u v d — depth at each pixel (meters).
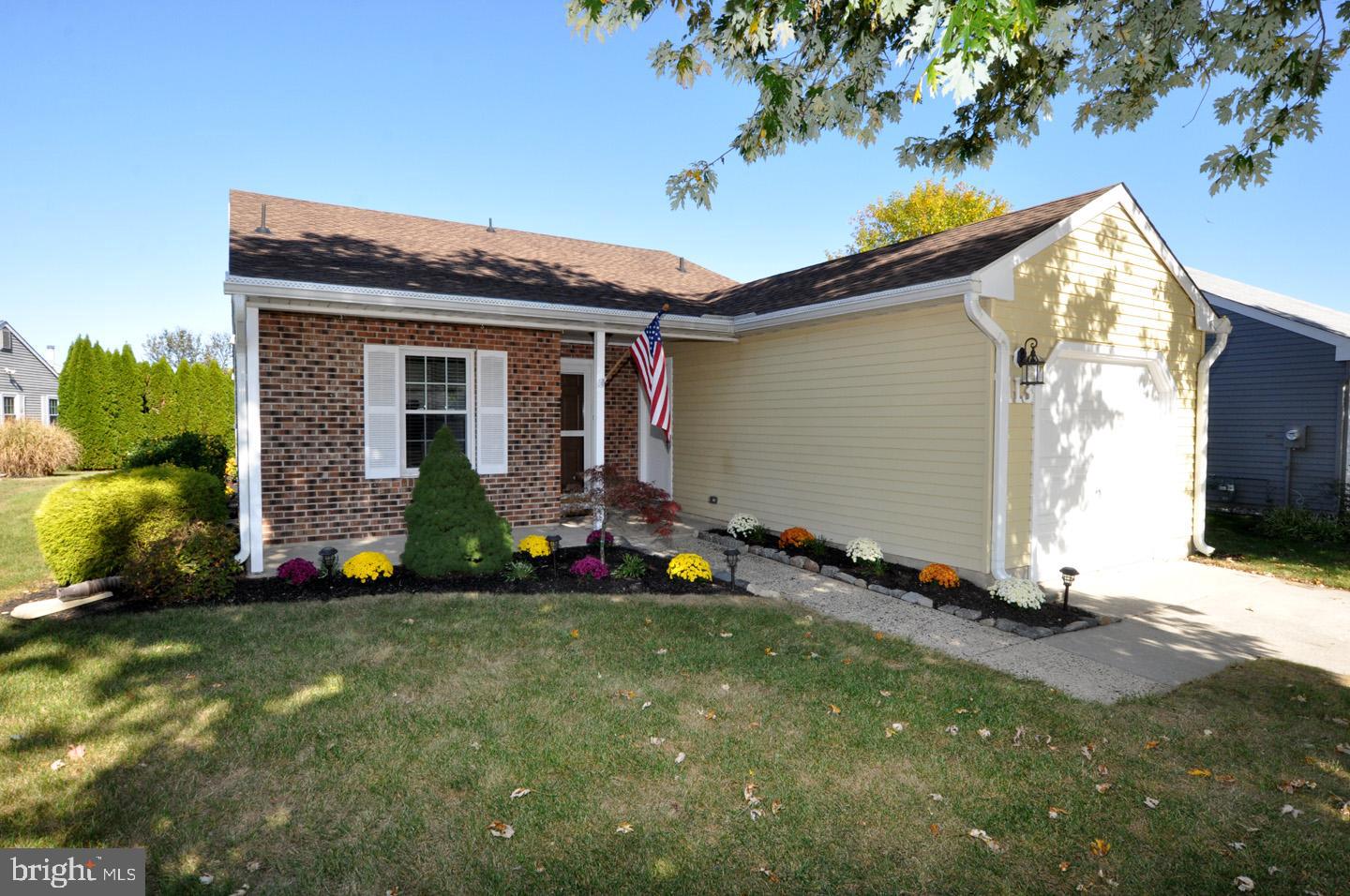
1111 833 3.11
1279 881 2.81
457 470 7.31
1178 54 5.82
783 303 9.58
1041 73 5.90
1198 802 3.37
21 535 9.59
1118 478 8.70
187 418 23.88
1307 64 5.40
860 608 6.61
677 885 2.71
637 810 3.19
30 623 5.60
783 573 7.98
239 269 7.49
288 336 8.38
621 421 12.08
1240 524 12.55
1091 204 7.97
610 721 4.03
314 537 8.64
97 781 3.31
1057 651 5.59
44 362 29.59
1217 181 6.11
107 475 6.87
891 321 8.22
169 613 5.88
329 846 2.88
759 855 2.90
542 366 10.09
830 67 5.41
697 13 5.01
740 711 4.22
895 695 4.53
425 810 3.14
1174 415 9.41
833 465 9.05
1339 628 6.38
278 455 8.40
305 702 4.17
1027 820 3.19
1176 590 7.75
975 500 7.35
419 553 7.07
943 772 3.59
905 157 7.13
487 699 4.27
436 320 8.11
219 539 6.48
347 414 8.76
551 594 6.63
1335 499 12.27
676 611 6.21
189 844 2.87
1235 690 4.82
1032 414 7.53
